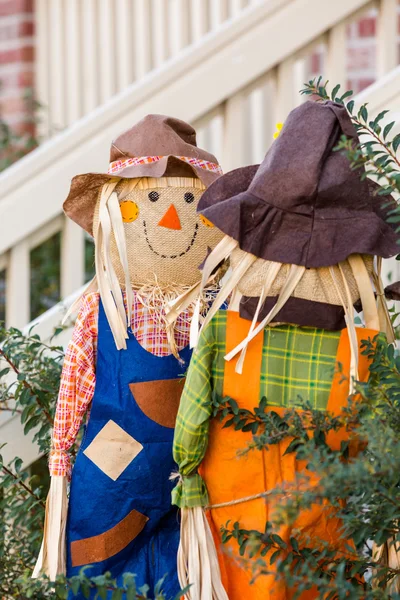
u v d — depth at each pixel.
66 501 2.75
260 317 2.44
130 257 2.77
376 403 2.31
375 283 2.51
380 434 2.04
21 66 6.23
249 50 3.91
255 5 3.92
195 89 3.87
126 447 2.67
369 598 2.16
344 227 2.38
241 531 2.41
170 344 2.71
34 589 2.40
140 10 5.63
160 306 2.74
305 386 2.44
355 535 2.21
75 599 2.66
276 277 2.40
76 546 2.69
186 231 2.76
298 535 2.40
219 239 2.81
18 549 3.05
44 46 6.14
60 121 6.05
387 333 2.53
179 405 2.64
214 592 2.46
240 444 2.46
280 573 2.23
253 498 2.45
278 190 2.37
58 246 5.17
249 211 2.39
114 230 2.74
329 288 2.41
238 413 2.42
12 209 3.70
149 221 2.75
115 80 5.79
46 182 3.73
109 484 2.66
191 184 2.79
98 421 2.70
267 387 2.45
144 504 2.69
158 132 2.84
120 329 2.69
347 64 5.28
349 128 2.39
